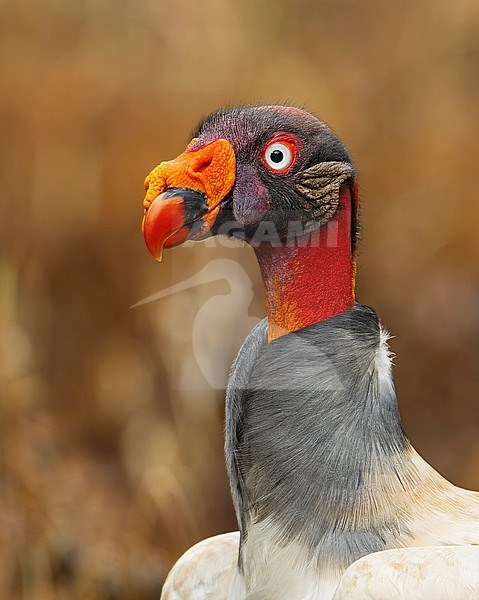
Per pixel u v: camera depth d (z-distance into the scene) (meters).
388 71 12.91
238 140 4.46
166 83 11.83
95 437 10.41
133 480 10.04
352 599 4.10
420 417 11.92
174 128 11.52
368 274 12.20
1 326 10.19
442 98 12.90
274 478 4.45
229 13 12.41
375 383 4.48
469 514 4.50
